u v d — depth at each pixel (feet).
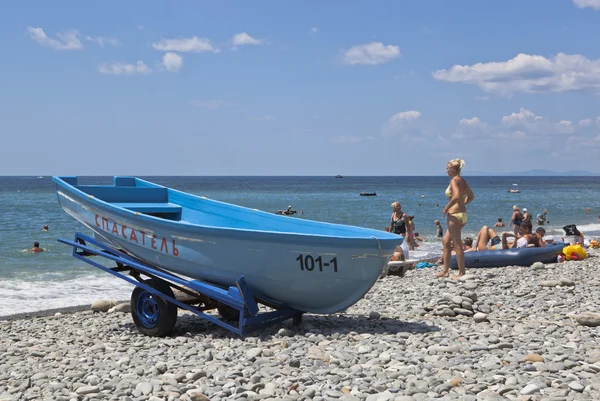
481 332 24.22
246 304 24.52
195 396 16.85
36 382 19.39
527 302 31.53
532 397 15.79
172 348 24.08
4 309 38.96
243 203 224.12
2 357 23.67
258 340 24.27
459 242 39.32
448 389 16.89
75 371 20.51
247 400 16.74
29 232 105.19
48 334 29.07
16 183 565.53
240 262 25.40
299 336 24.25
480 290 35.96
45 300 42.78
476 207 195.93
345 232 26.86
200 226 25.76
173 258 27.20
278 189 416.05
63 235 99.96
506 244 53.01
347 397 16.40
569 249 52.11
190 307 25.88
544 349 20.84
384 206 200.44
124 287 49.37
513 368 18.67
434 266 52.29
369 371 19.02
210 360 21.76
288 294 25.38
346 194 321.32
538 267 46.21
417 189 426.51
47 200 227.20
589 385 16.62
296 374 19.10
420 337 23.50
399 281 41.70
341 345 22.71
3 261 66.95
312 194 323.16
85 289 48.19
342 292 24.43
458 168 38.99
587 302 31.55
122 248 29.73
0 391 18.63
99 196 32.55
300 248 24.07
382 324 26.71
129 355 23.15
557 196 299.58
